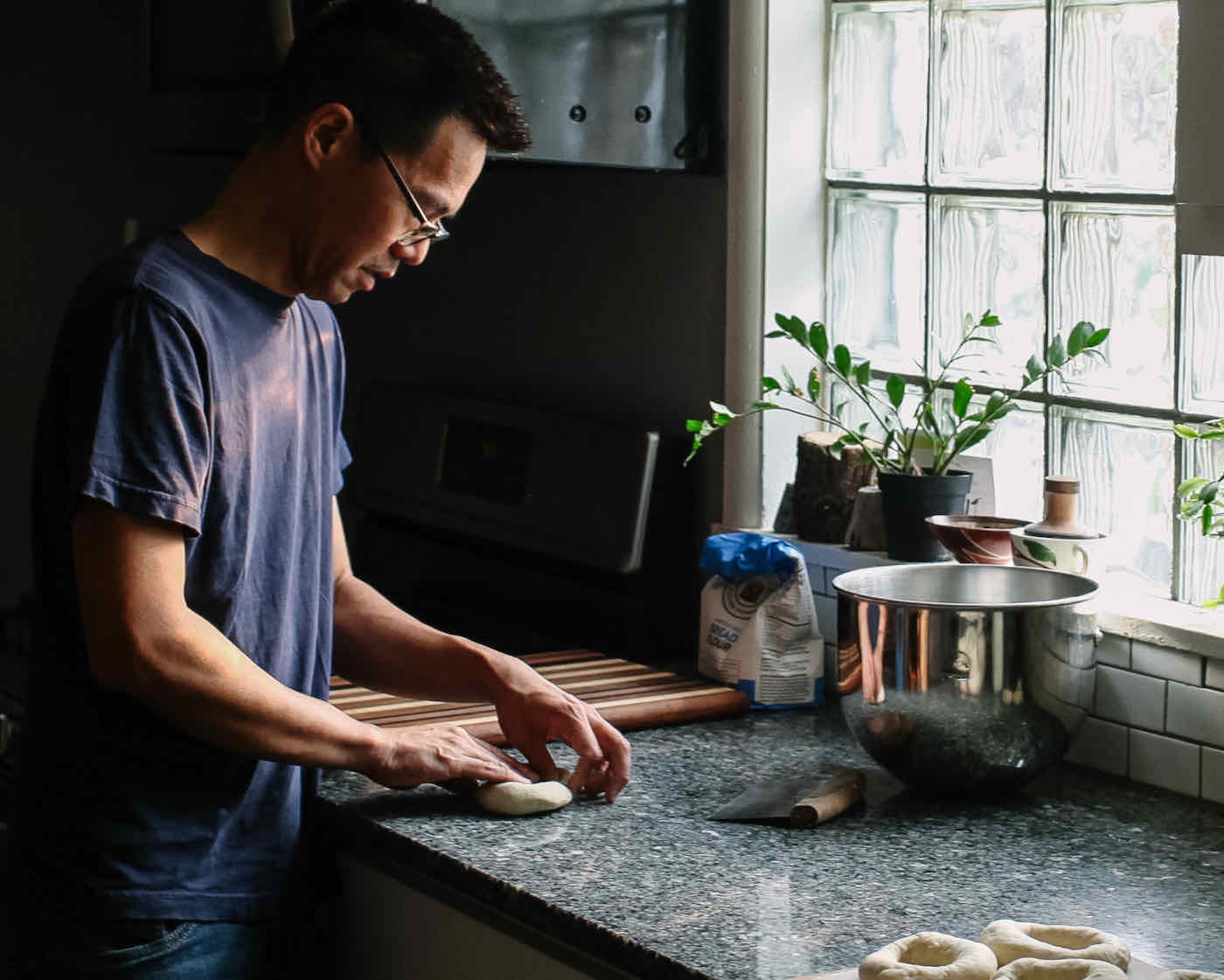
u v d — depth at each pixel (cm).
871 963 122
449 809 168
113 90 322
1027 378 187
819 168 222
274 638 163
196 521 147
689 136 219
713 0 219
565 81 208
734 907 140
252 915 163
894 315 217
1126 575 189
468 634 242
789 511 222
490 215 270
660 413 237
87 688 153
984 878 148
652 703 197
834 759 184
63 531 150
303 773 170
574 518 234
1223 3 126
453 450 264
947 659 162
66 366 148
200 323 149
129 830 154
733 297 221
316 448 169
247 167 157
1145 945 133
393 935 167
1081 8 187
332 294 158
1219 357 175
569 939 138
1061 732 166
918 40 208
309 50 154
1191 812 167
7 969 160
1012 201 199
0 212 340
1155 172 181
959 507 198
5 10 333
